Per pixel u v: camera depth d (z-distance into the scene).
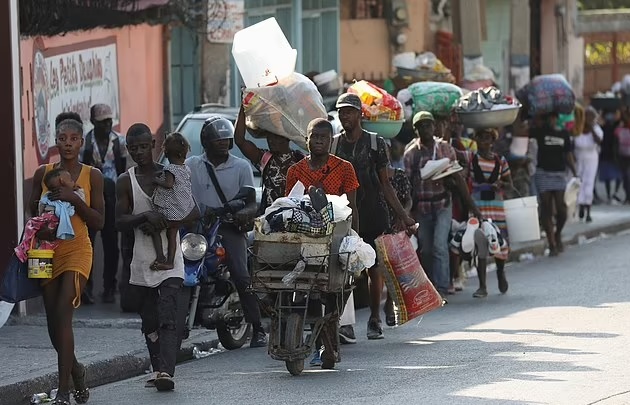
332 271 17.38
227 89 33.00
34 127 23.86
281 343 17.53
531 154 34.47
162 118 31.12
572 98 35.97
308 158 18.75
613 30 58.28
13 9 22.22
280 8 36.91
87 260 15.62
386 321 22.02
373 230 20.25
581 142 40.09
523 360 17.89
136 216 16.41
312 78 30.41
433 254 24.95
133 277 16.62
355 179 18.64
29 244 15.32
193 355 19.78
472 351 18.92
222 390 16.69
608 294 25.30
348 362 18.45
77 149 15.71
